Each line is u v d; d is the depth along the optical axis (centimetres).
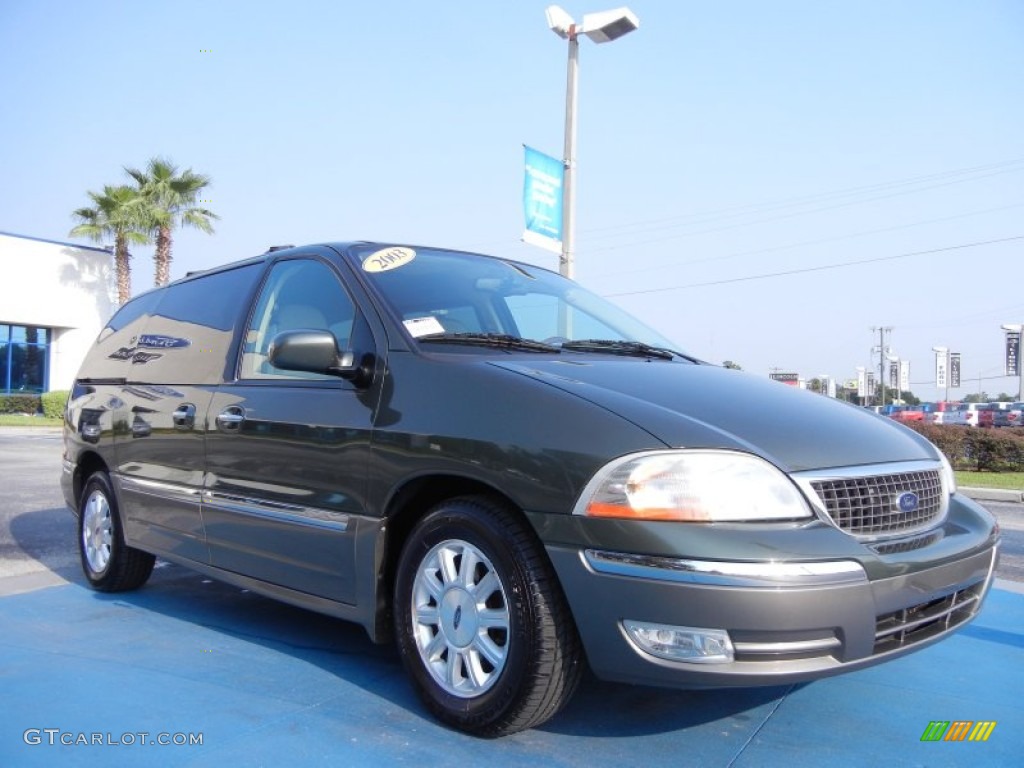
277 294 420
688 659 255
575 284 493
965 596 314
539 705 281
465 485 310
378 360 344
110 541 504
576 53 1474
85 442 522
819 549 259
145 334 515
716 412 297
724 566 252
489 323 388
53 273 3388
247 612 470
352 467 333
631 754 289
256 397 388
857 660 266
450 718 302
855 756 292
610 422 277
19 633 425
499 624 290
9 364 3338
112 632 428
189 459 423
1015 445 1627
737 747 297
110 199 3344
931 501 312
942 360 6188
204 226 3462
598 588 264
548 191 1455
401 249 418
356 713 321
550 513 273
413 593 316
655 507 260
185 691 344
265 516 371
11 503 916
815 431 300
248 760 281
